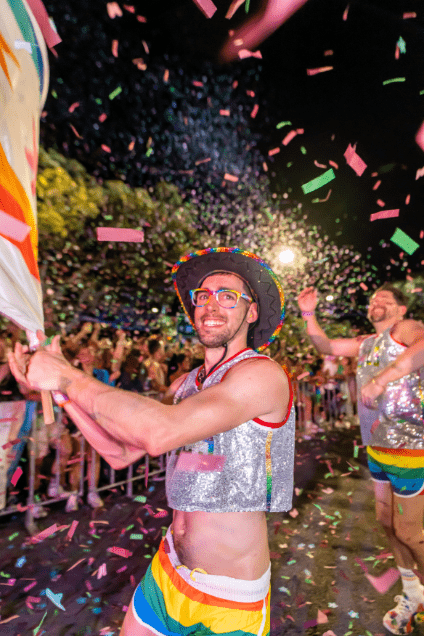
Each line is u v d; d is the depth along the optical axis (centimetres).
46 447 426
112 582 313
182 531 144
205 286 160
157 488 542
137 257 1212
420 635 253
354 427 1017
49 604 282
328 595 298
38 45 131
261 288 167
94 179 1149
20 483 433
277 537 397
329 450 751
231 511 134
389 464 261
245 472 133
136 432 110
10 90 114
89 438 132
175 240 1317
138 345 699
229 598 134
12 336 420
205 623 136
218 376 144
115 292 1180
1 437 382
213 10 165
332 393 1028
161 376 630
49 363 123
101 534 394
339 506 477
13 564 333
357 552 365
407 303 295
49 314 671
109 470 502
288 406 141
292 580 319
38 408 415
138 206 1249
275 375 135
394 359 273
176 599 139
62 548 363
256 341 177
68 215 1055
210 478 134
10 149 114
